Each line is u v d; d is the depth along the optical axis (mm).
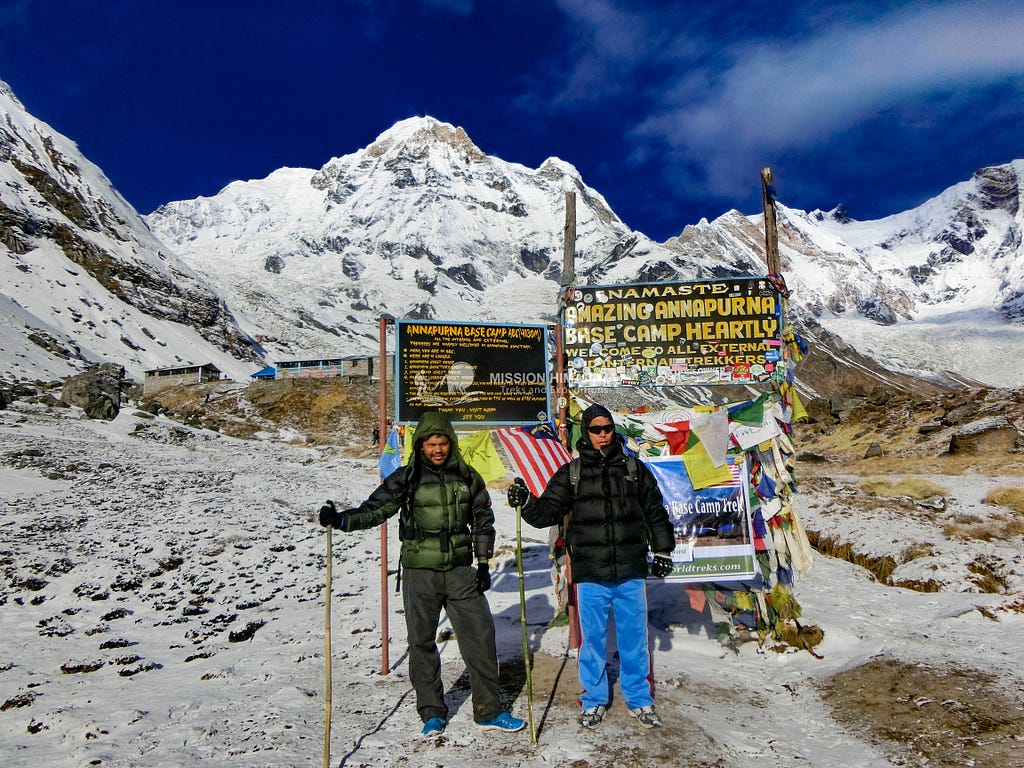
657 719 4637
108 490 18609
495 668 4688
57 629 8570
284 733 4598
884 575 11508
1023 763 3980
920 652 6113
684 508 6578
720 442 6559
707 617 7273
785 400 7035
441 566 4688
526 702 5102
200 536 14289
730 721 4883
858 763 4188
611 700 5078
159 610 9805
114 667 7008
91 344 107812
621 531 4805
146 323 131500
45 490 17688
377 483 27656
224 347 147875
